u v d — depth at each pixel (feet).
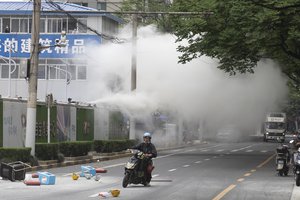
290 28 138.92
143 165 97.19
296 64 200.23
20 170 107.04
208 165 152.35
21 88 287.07
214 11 152.46
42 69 288.10
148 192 89.20
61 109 188.75
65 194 86.43
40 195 85.05
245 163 160.76
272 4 116.26
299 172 98.43
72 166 149.69
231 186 98.43
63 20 288.51
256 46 156.46
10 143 150.51
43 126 172.04
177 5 169.58
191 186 98.43
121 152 200.54
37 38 135.13
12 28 293.64
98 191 90.74
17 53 288.10
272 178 114.73
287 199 81.51
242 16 135.74
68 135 194.70
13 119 152.66
